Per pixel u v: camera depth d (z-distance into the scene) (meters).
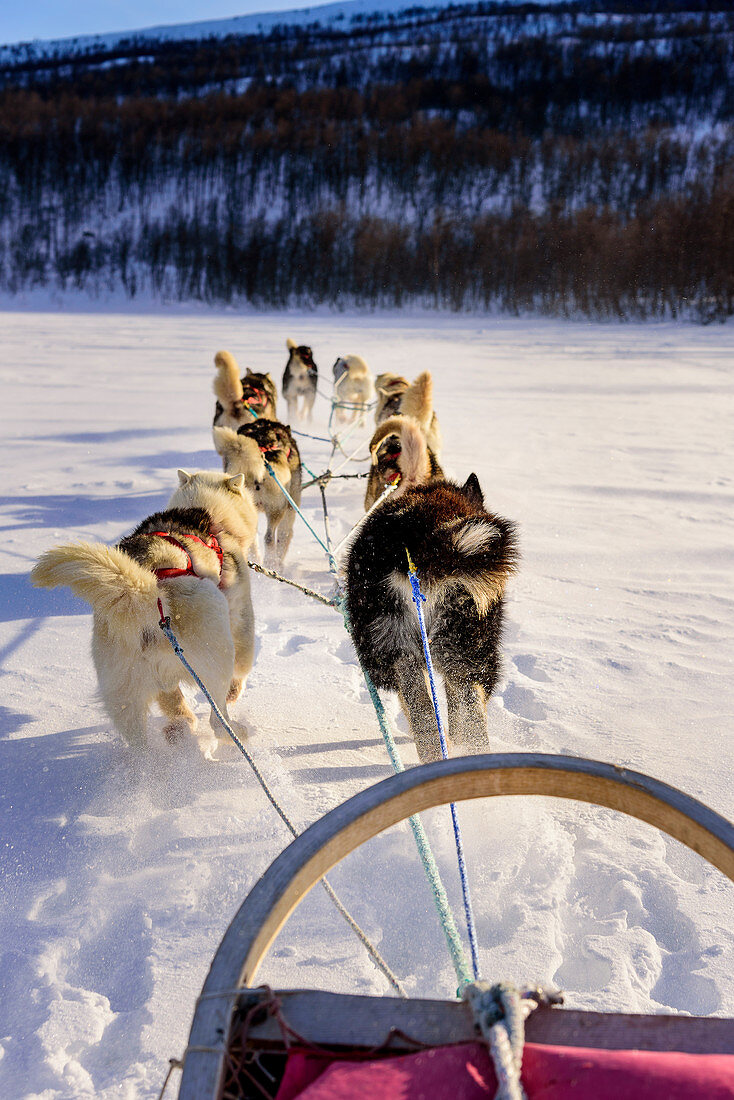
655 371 20.83
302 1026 1.28
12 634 5.10
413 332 34.78
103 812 3.22
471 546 3.22
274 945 2.49
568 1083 1.15
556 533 7.37
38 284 67.00
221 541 4.08
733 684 4.43
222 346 27.39
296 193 81.50
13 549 6.73
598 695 4.29
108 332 33.34
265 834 3.03
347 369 14.06
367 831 1.56
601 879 2.84
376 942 2.53
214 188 86.56
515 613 5.57
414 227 65.06
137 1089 2.00
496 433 12.23
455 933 1.68
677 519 7.86
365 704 4.35
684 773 3.48
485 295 52.56
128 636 3.26
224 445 6.43
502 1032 1.14
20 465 9.98
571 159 75.38
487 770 1.59
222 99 105.31
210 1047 1.19
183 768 3.52
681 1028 1.27
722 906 2.69
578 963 2.49
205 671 3.43
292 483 7.12
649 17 149.12
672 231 46.09
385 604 3.34
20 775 3.50
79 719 4.06
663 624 5.35
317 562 6.95
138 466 10.05
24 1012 2.24
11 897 2.72
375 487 6.48
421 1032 1.27
